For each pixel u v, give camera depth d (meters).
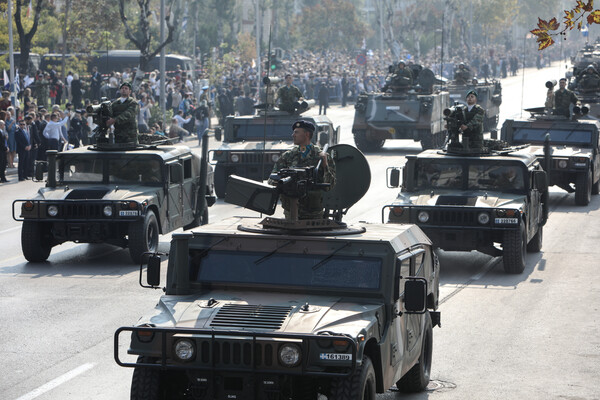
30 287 38.22
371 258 21.08
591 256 45.03
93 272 41.34
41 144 76.25
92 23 111.38
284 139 67.62
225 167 65.31
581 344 29.88
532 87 181.25
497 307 35.00
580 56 129.50
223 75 147.50
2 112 79.69
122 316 33.28
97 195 42.53
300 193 21.67
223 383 19.20
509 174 42.66
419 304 20.33
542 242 48.84
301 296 20.91
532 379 26.19
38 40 130.00
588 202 62.19
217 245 21.80
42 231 43.09
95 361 27.83
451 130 43.78
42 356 28.36
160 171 44.34
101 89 110.19
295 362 18.58
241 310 19.97
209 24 191.00
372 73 173.88
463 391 25.06
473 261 44.41
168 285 21.73
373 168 79.81
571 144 63.41
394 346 21.20
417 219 41.03
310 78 155.88
